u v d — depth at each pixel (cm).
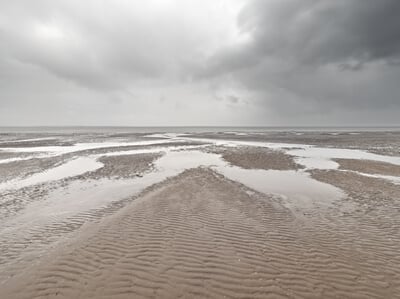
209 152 2988
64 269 587
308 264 627
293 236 786
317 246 721
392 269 609
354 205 1112
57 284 534
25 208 1056
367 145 4019
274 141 5038
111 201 1151
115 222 873
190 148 3478
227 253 672
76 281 544
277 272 591
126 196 1231
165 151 3114
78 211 1015
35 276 561
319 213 1006
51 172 1836
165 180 1564
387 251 697
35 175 1736
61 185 1463
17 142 4612
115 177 1672
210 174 1731
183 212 983
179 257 646
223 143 4466
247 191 1327
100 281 544
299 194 1284
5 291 514
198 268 600
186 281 551
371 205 1112
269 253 677
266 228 845
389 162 2270
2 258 646
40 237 771
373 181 1560
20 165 2119
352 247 718
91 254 654
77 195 1255
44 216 959
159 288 527
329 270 602
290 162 2275
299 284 549
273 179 1623
